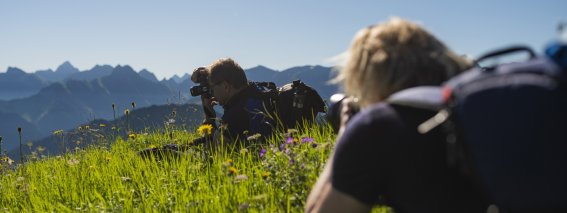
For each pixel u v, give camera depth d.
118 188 6.09
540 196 1.66
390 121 2.03
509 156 1.67
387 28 2.24
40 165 9.27
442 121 1.87
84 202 6.05
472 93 1.79
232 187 4.71
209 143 6.59
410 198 2.05
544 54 1.77
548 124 1.63
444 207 1.98
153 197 5.46
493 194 1.76
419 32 2.22
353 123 2.12
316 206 2.28
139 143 9.21
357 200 2.10
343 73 2.34
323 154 4.89
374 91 2.21
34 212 6.17
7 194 7.23
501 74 1.79
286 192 4.53
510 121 1.68
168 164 6.57
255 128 6.48
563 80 1.66
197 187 5.27
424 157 1.97
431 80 2.15
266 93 6.68
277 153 5.16
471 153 1.78
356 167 2.07
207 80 7.06
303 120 6.55
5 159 8.70
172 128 9.61
